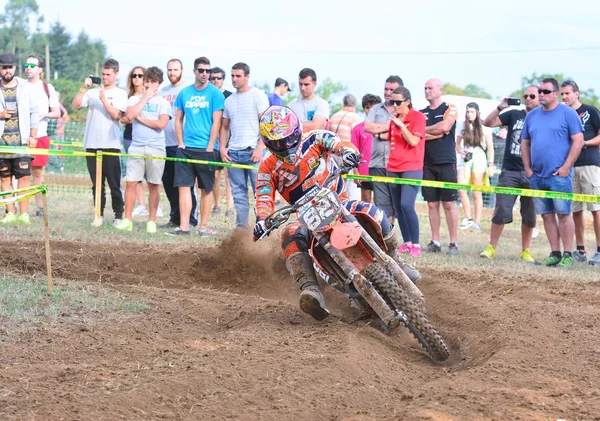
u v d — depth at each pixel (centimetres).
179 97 2745
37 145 3034
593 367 1231
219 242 2384
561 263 2462
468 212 3581
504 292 1947
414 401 1056
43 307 1566
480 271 2228
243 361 1217
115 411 1010
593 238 3472
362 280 1341
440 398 1056
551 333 1416
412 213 2488
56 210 3347
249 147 2605
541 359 1258
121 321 1506
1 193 1491
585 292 1950
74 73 15200
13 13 15362
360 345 1330
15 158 2738
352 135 2752
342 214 1380
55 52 15375
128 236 2555
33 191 1633
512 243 3123
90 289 1762
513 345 1327
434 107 2634
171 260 2162
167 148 2952
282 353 1270
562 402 1047
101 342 1353
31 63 2983
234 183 2628
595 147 2517
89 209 3431
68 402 1034
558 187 2409
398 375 1241
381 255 1378
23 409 1011
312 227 1372
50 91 3064
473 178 3500
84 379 1128
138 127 2712
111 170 2770
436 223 2673
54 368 1187
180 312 1623
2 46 15275
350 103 2791
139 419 993
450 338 1523
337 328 1453
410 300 1339
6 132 2739
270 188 1491
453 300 1745
